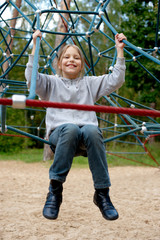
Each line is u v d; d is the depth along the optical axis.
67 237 3.13
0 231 3.28
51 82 2.48
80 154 2.39
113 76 2.45
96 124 2.39
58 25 10.38
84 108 1.46
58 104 1.45
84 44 15.06
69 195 5.43
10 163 11.97
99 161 2.13
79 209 4.36
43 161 12.08
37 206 4.49
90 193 5.67
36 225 3.54
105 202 2.21
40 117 20.84
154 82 12.52
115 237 3.13
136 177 8.29
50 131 2.35
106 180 2.17
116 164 12.21
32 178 7.77
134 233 3.26
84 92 2.48
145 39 11.70
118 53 2.46
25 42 14.79
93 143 2.11
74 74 2.52
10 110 19.39
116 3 16.08
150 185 6.70
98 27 3.24
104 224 3.62
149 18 11.67
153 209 4.36
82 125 2.30
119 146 18.52
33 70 1.99
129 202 4.83
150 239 3.07
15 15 10.77
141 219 3.83
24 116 20.44
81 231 3.33
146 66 11.30
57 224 3.60
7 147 19.12
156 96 13.12
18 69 17.02
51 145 2.32
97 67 16.23
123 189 6.18
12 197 5.14
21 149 20.12
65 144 2.07
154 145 15.49
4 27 13.55
